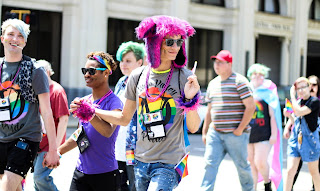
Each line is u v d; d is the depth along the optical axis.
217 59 11.92
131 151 9.56
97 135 8.44
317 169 13.02
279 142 13.61
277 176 13.65
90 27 37.91
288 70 54.44
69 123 33.00
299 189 15.09
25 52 36.38
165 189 7.56
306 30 55.34
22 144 8.28
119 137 10.47
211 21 47.66
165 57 7.65
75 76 37.69
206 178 11.89
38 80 8.30
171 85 7.74
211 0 48.06
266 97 13.41
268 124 13.41
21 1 35.44
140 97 7.86
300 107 12.98
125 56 11.01
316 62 60.47
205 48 48.03
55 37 37.78
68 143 8.60
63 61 37.75
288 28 53.75
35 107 8.45
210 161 11.88
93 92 8.78
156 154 7.76
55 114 10.39
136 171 8.00
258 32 50.59
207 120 12.80
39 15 36.84
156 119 7.71
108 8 39.81
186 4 44.41
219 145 11.91
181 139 7.85
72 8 37.34
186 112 7.60
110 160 8.56
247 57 49.25
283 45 53.88
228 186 15.21
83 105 8.13
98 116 8.29
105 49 38.91
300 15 54.47
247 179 11.95
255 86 13.61
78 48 37.66
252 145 13.61
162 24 7.46
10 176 8.14
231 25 48.53
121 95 10.77
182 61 7.85
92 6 37.97
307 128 12.87
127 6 41.12
